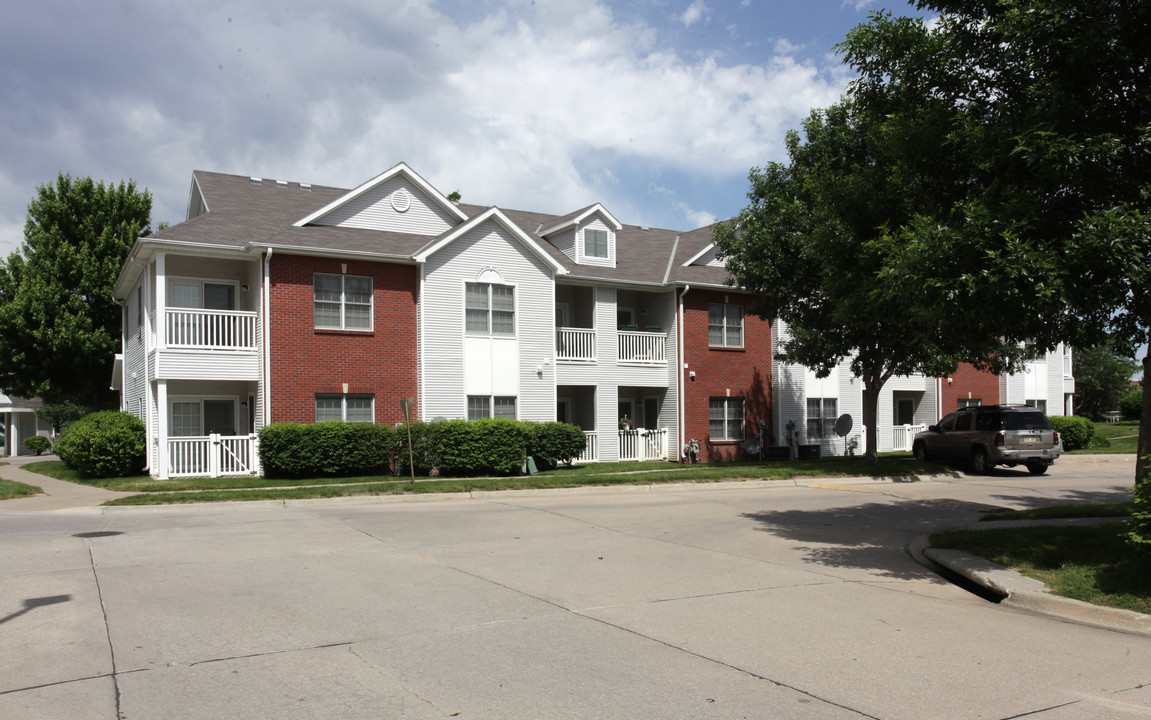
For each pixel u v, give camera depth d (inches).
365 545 442.0
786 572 387.2
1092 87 345.7
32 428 2134.6
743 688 217.6
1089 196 349.7
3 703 200.4
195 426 892.6
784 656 248.1
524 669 231.5
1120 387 2709.2
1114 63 333.4
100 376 1321.4
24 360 1242.0
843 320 523.8
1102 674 233.6
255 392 864.9
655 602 318.3
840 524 552.4
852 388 1277.1
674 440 1096.2
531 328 974.4
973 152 370.9
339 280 870.4
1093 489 780.0
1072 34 342.6
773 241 868.0
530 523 540.4
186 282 876.0
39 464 1165.1
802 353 922.1
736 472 855.7
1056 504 661.9
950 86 409.4
